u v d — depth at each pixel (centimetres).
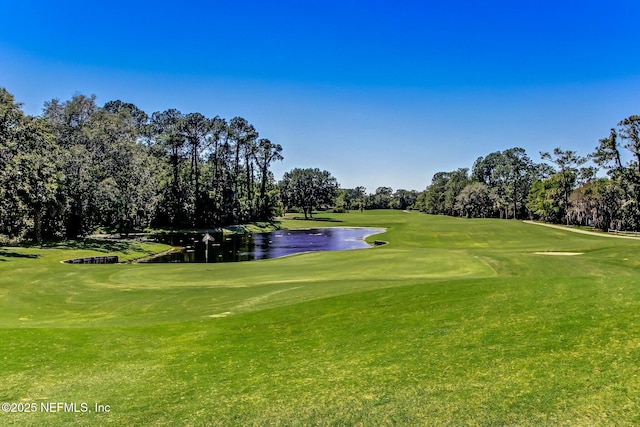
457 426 535
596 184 7462
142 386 738
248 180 10069
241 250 4769
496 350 748
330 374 735
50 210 4350
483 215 12269
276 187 13012
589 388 587
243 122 9688
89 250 4075
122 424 600
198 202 7944
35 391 718
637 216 6372
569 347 719
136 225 6988
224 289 1764
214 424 593
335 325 1046
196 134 8081
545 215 9175
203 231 7600
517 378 638
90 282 2016
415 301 1188
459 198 12681
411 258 2745
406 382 668
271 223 9850
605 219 6931
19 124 4075
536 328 826
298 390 681
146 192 5928
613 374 613
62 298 1659
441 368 704
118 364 852
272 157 10556
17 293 1744
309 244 5506
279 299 1489
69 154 4669
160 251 4612
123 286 1908
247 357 874
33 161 3953
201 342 1000
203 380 758
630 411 526
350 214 15538
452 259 2627
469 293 1211
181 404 661
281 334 1023
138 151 5803
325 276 2159
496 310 988
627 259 2477
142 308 1485
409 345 833
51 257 3466
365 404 611
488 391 611
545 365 667
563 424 517
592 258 2558
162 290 1781
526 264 2347
